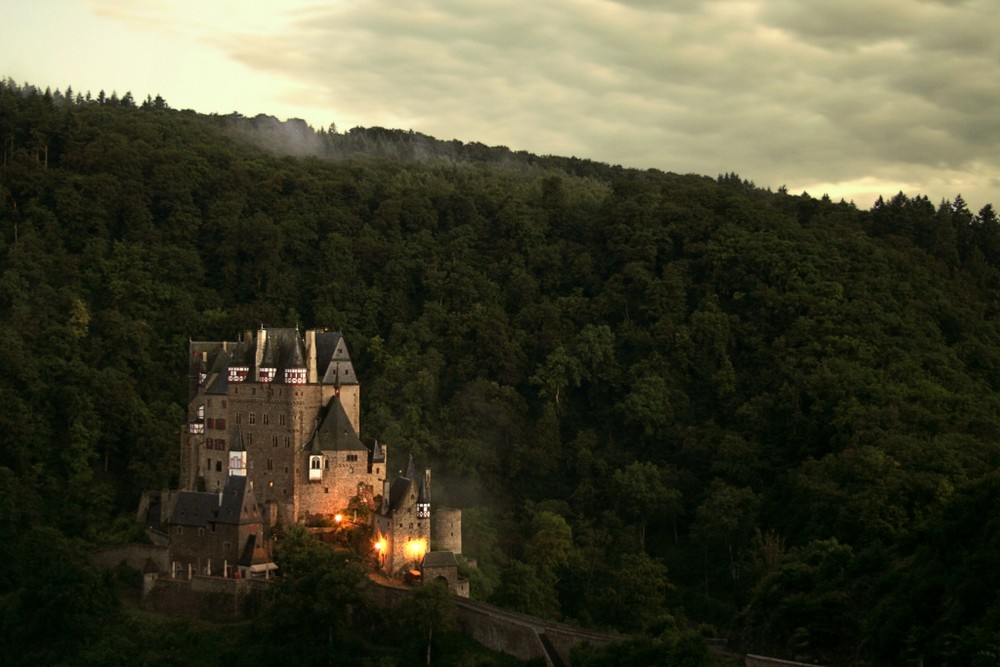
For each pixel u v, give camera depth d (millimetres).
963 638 160250
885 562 192500
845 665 177375
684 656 183500
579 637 196875
